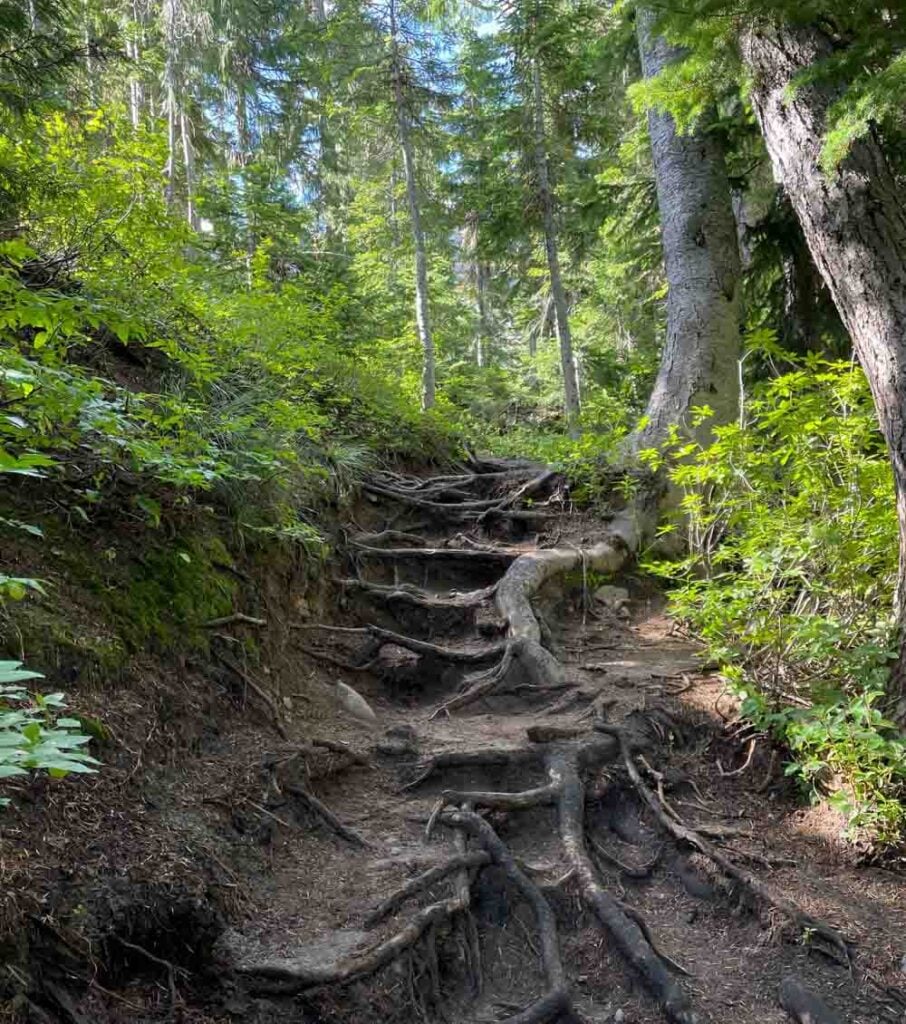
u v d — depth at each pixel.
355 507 6.94
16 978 2.00
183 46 15.20
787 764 4.20
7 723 1.50
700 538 5.59
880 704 4.00
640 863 3.62
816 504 4.69
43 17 5.75
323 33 16.20
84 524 3.68
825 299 8.70
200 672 3.73
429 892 3.06
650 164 13.20
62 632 3.08
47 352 3.01
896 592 4.08
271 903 2.87
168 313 5.41
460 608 5.94
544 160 12.84
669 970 2.94
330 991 2.48
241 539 4.60
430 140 15.28
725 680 4.74
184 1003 2.30
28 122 5.50
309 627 5.07
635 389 11.74
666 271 8.38
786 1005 2.87
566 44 12.50
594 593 6.62
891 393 3.84
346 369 8.59
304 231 15.80
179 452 3.88
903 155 5.46
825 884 3.49
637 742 4.21
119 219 5.14
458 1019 2.72
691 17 3.75
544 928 3.04
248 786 3.34
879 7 3.44
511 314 24.77
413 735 4.38
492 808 3.66
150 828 2.75
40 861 2.31
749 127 8.33
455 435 9.51
